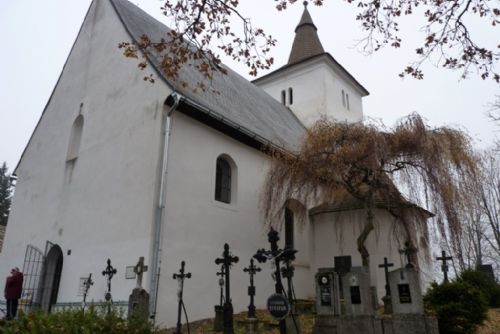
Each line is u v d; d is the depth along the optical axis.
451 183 9.23
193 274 10.29
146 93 11.45
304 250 14.72
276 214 12.15
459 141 9.66
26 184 15.68
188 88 12.11
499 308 11.84
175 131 10.84
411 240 10.41
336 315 7.36
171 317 9.45
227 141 12.55
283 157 11.91
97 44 14.59
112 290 10.01
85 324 5.09
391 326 6.93
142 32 13.84
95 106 13.45
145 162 10.59
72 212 12.59
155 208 9.90
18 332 5.01
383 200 10.66
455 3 6.16
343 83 26.75
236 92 17.00
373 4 6.34
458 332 7.80
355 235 14.22
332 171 10.45
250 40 6.79
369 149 9.89
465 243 9.23
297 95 25.47
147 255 9.45
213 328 9.29
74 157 13.56
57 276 12.55
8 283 10.33
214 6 6.38
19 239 14.64
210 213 11.27
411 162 9.75
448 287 8.34
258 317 10.46
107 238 10.84
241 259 11.84
